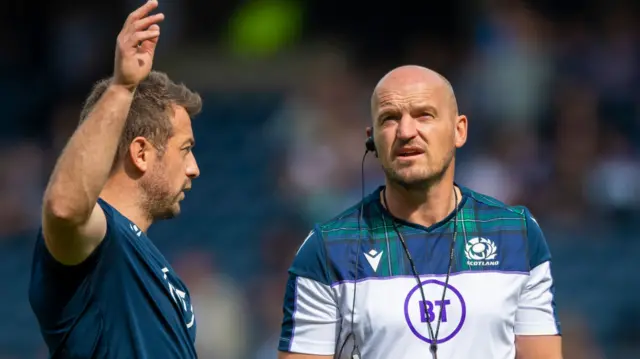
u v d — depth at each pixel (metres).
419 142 14.59
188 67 55.75
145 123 13.77
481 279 14.68
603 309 39.78
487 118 44.72
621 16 49.47
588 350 36.78
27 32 56.25
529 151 43.66
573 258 41.44
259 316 36.34
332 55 54.09
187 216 47.38
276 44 56.38
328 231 15.17
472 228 15.05
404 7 54.94
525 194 42.34
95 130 12.04
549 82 45.31
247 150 51.28
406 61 52.50
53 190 11.84
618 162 43.53
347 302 14.73
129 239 13.28
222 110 53.91
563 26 49.28
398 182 14.81
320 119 47.88
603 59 47.56
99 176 11.97
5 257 46.31
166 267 13.92
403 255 14.87
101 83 13.78
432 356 14.41
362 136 46.31
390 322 14.50
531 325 14.94
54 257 12.48
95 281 12.86
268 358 34.97
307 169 44.41
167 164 14.01
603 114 46.09
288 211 43.62
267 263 40.41
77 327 12.84
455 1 53.50
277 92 54.66
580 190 43.12
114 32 54.00
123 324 13.03
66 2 55.50
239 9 56.72
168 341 13.45
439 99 14.76
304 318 15.02
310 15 56.34
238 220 46.81
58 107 53.25
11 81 55.47
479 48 46.31
